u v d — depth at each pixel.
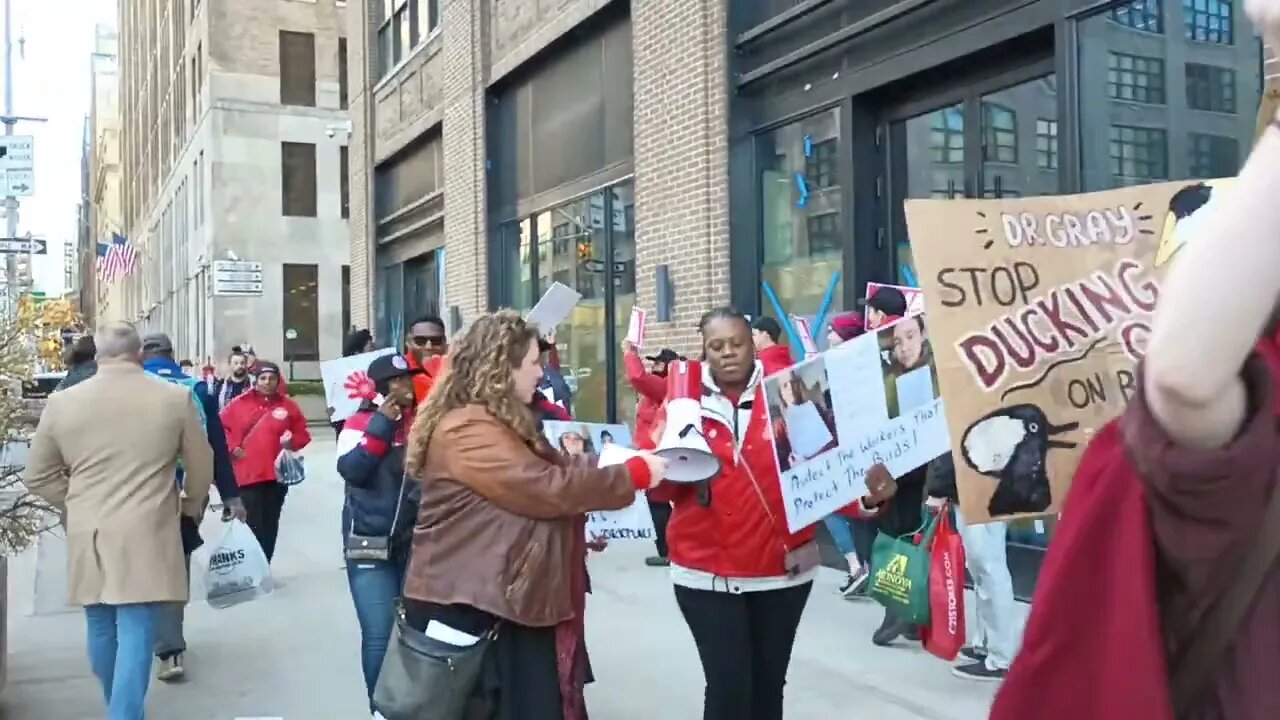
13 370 5.27
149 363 6.33
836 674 5.73
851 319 6.57
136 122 63.34
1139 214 2.86
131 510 4.58
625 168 11.30
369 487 4.62
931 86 7.70
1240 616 1.23
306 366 36.19
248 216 35.72
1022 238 2.91
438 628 3.05
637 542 10.04
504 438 3.04
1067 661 1.36
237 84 35.75
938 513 4.71
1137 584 1.28
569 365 12.84
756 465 3.61
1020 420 2.86
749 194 9.32
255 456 8.34
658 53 10.12
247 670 6.24
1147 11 5.95
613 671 5.98
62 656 6.56
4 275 10.11
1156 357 1.12
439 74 16.61
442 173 16.97
